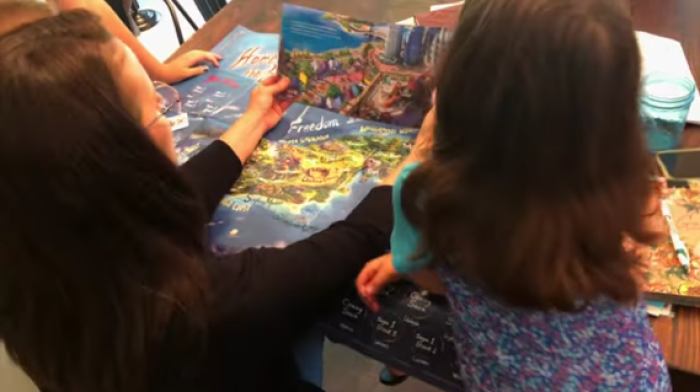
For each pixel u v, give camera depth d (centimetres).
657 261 73
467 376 71
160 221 60
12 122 51
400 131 101
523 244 57
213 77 115
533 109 53
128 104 58
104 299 59
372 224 83
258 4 134
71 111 52
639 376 66
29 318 61
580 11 53
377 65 99
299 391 85
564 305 61
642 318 68
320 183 93
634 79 55
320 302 76
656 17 114
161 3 282
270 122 104
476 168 58
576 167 55
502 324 66
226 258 74
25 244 56
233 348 70
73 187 53
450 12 119
